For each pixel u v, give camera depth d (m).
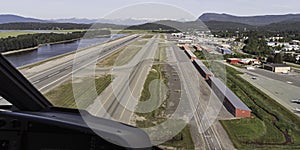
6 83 2.29
